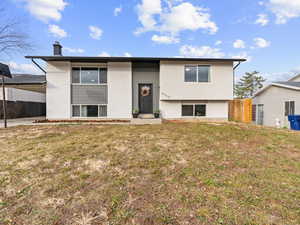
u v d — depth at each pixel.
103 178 3.13
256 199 2.43
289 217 2.06
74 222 2.06
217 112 11.29
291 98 11.25
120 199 2.50
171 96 10.88
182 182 2.98
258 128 8.23
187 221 2.03
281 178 3.08
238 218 2.05
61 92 10.66
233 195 2.54
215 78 10.97
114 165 3.68
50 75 10.59
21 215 2.21
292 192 2.61
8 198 2.56
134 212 2.21
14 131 7.11
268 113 13.38
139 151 4.52
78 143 5.20
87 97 10.87
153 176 3.20
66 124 8.89
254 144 5.27
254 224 1.96
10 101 13.04
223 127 7.92
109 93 10.90
